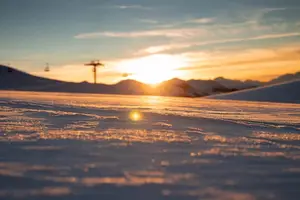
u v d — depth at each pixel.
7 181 5.91
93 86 149.25
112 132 12.13
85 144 9.41
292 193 5.64
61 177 6.21
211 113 26.33
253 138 11.75
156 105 37.28
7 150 8.41
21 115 18.14
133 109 25.09
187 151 8.79
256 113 29.25
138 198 5.27
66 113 19.36
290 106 48.78
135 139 10.52
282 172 6.89
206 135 12.08
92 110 22.38
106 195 5.36
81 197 5.25
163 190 5.63
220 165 7.35
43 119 16.36
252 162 7.70
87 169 6.79
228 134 12.65
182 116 17.94
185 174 6.59
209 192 5.59
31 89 134.62
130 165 7.19
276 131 14.43
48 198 5.18
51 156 7.84
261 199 5.34
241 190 5.73
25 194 5.33
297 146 10.32
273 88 100.25
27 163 7.14
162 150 8.84
